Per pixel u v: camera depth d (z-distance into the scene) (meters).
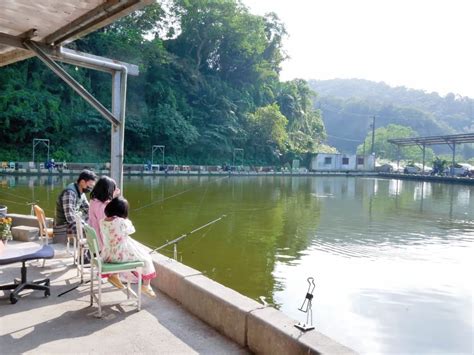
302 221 15.15
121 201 3.77
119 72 5.60
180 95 51.31
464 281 8.05
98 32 45.59
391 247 11.10
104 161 39.44
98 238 3.90
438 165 45.56
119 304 3.85
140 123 43.84
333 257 9.78
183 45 57.84
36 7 3.81
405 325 5.93
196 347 3.09
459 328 5.89
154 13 53.06
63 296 4.04
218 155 49.66
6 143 36.41
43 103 38.47
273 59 69.81
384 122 108.69
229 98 56.19
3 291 4.14
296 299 6.88
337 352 2.53
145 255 3.97
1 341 3.08
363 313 6.38
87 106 42.34
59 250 5.47
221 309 3.35
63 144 39.03
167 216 14.91
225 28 56.88
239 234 12.16
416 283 7.92
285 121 54.66
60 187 22.31
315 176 48.50
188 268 4.20
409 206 21.00
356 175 52.06
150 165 39.44
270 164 53.09
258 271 8.41
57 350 2.96
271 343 2.88
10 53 5.50
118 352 2.97
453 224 15.44
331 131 118.38
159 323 3.50
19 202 16.05
